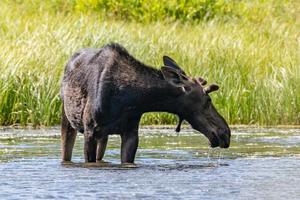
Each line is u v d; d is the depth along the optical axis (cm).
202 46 6091
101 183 3144
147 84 3472
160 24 7456
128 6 8456
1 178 3253
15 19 7406
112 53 3506
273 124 5400
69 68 3625
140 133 4881
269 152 4047
